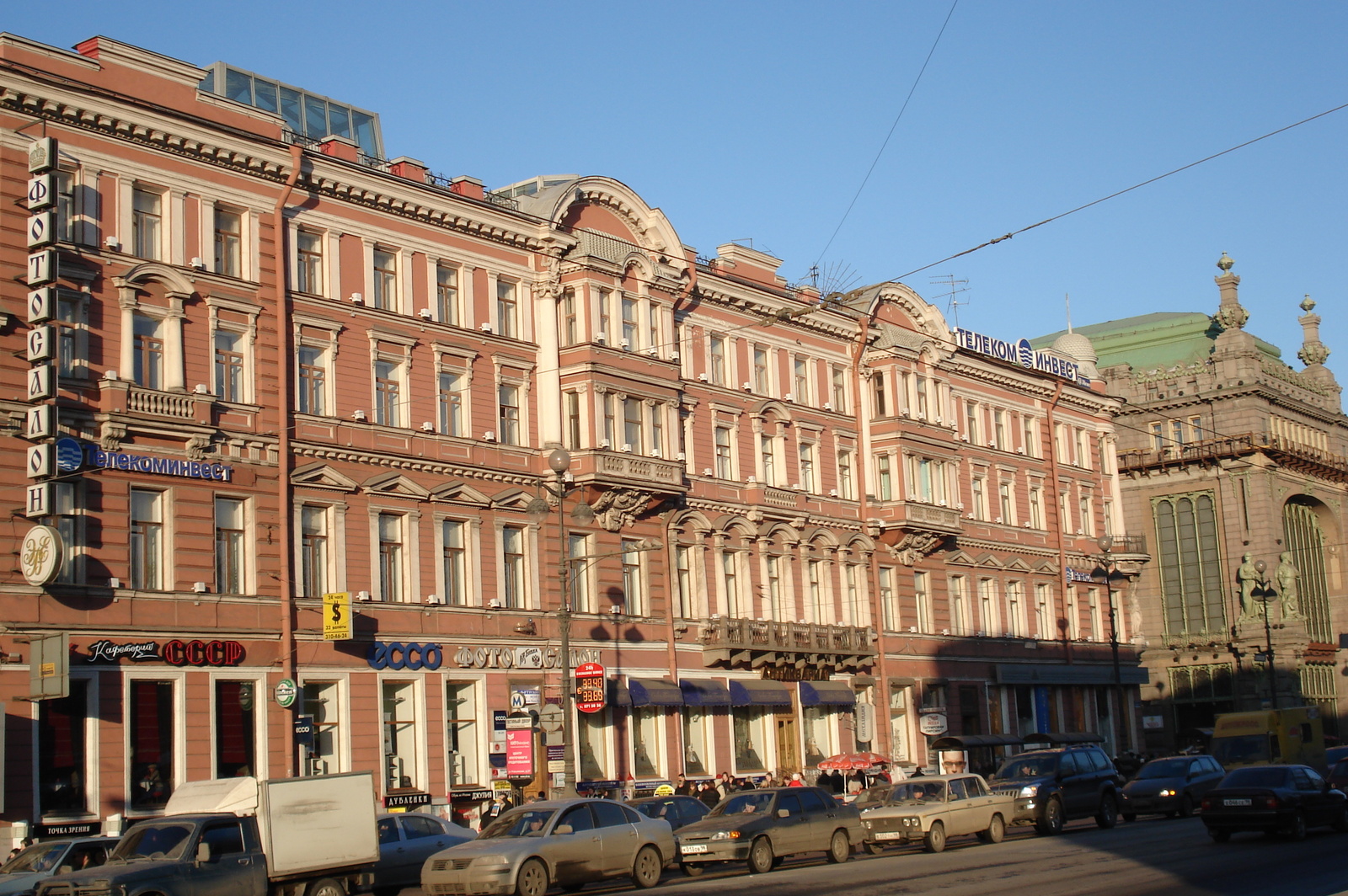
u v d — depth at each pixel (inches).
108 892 925.8
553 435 1918.1
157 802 1456.7
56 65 1464.1
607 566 1982.0
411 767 1705.2
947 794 1472.7
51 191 1387.8
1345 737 3988.7
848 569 2427.4
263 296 1619.1
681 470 2064.5
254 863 1016.2
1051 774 1614.2
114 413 1443.2
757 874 1262.3
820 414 2410.2
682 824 1416.1
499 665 1813.5
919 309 2647.6
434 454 1777.8
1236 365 3887.8
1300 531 4037.9
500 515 1852.9
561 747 1660.9
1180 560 3919.8
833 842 1364.4
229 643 1530.5
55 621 1391.5
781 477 2308.1
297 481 1620.3
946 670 2578.7
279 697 1555.1
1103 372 4111.7
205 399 1531.7
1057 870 1144.2
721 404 2220.7
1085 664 3006.9
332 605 1598.2
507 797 1694.1
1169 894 968.9
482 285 1876.2
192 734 1487.5
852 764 2078.0
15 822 1333.7
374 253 1759.4
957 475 2642.7
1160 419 3986.2
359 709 1648.6
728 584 2191.2
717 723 2116.1
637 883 1170.6
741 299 2268.7
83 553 1421.0
